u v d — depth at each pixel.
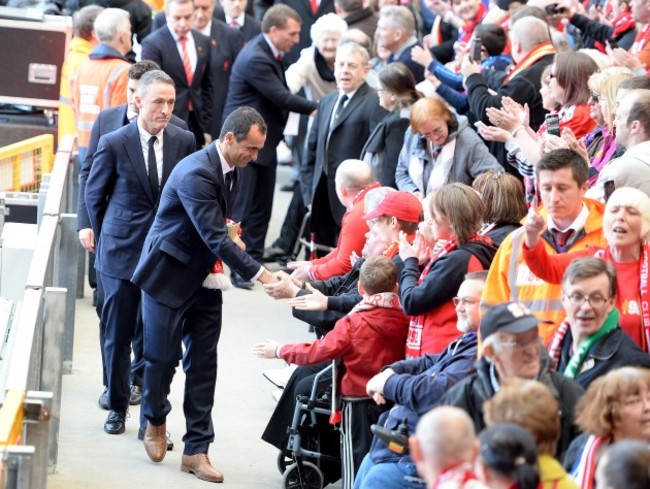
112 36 15.30
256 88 16.56
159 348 10.77
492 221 9.99
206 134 17.69
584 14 15.01
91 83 15.23
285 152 22.91
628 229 8.26
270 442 10.73
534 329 7.08
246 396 13.00
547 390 6.46
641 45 13.36
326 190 15.56
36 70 17.67
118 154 11.42
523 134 10.49
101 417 12.20
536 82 12.90
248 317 15.51
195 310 10.90
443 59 17.27
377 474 8.55
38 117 18.06
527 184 11.02
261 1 20.88
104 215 11.60
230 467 11.27
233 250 10.43
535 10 13.91
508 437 5.88
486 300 8.58
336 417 9.79
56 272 13.04
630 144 9.49
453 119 12.67
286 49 16.56
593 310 7.64
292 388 10.69
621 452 5.65
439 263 9.28
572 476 7.00
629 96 9.48
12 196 14.50
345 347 9.71
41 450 8.36
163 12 18.73
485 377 7.33
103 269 11.55
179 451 11.50
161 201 10.70
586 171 8.78
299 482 10.41
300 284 10.80
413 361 8.90
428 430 5.95
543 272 8.47
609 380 6.91
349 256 11.86
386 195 10.63
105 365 12.16
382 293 9.77
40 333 10.48
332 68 16.94
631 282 8.32
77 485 10.61
